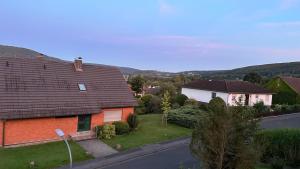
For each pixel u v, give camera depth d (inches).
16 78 1120.2
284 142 885.2
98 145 1104.8
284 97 2453.2
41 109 1087.6
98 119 1248.8
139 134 1284.4
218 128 513.3
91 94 1274.6
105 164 910.4
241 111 530.3
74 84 1259.8
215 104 542.3
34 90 1128.2
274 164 828.0
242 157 509.0
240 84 2333.9
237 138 515.8
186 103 1920.5
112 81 1408.7
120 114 1337.4
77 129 1186.6
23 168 833.5
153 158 984.3
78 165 888.9
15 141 1026.7
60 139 1131.3
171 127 1448.1
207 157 526.6
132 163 926.4
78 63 1337.4
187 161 958.4
